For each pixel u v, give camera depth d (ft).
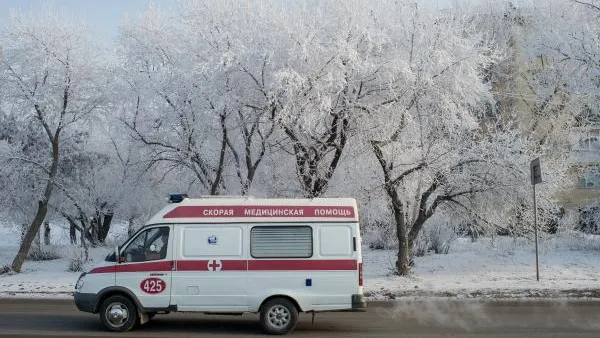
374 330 37.22
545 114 81.76
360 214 70.85
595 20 78.84
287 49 58.65
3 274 69.00
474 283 57.16
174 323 40.27
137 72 76.59
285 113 57.06
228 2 65.67
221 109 62.34
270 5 64.90
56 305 49.11
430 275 63.10
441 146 61.87
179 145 70.08
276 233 36.99
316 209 37.35
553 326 38.29
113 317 36.42
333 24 60.34
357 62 57.62
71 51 73.67
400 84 60.34
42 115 73.36
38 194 83.76
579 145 80.18
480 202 64.54
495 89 89.20
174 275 36.52
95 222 100.58
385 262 72.69
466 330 36.99
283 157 68.03
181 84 66.13
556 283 56.13
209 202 37.47
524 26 94.22
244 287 36.37
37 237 88.43
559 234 80.48
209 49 63.87
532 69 89.76
